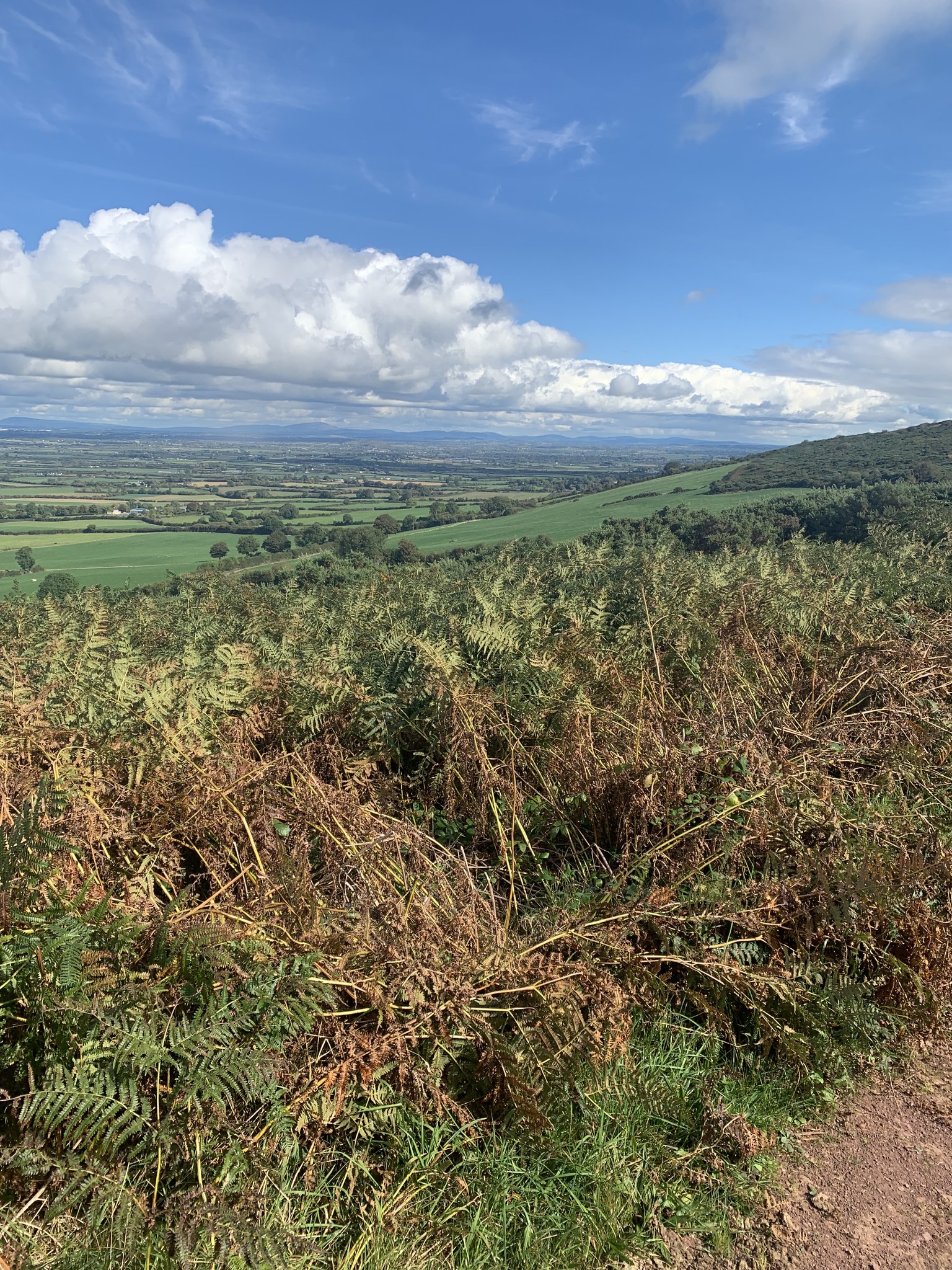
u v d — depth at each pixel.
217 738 3.98
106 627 7.79
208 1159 2.14
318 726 4.41
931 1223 2.35
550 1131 2.45
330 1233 2.20
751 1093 2.80
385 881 3.17
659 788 3.75
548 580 9.27
